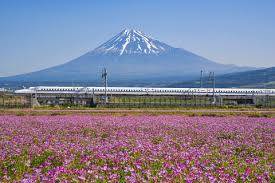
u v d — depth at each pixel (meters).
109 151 19.69
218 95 124.19
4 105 83.81
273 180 14.70
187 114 58.91
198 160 17.64
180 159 17.77
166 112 64.25
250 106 93.81
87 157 17.77
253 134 30.95
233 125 38.47
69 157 18.12
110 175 14.12
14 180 13.47
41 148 20.75
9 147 21.06
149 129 33.69
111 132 30.75
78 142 23.50
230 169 15.85
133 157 17.91
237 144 24.72
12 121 40.34
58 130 31.45
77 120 42.19
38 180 13.31
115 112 62.78
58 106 86.00
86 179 13.50
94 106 87.06
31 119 43.41
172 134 30.06
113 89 128.50
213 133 31.23
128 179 13.58
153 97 125.94
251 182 14.12
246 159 18.92
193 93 131.38
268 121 44.53
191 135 29.58
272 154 21.17
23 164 16.91
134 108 80.94
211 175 14.30
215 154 20.03
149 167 15.95
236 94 130.12
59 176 13.61
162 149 20.52
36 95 108.12
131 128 34.22
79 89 127.12
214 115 56.72
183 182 13.41
